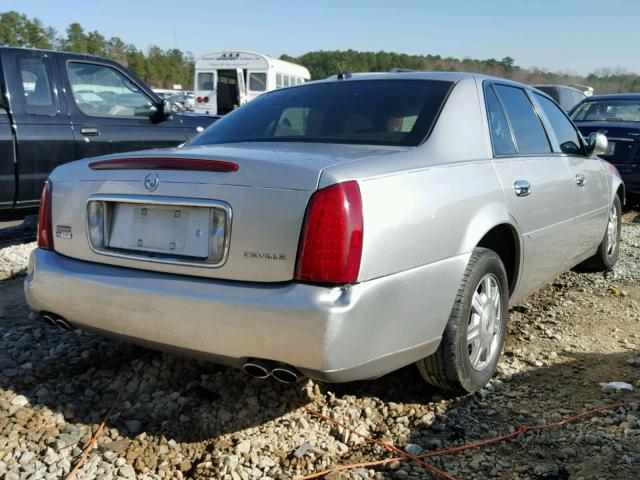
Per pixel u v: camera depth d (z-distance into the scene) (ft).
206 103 81.46
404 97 11.27
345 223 7.92
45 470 8.48
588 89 83.97
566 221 13.93
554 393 10.83
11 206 19.83
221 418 9.75
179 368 11.19
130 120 22.38
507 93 13.11
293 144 10.24
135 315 8.91
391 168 8.91
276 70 80.48
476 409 10.22
